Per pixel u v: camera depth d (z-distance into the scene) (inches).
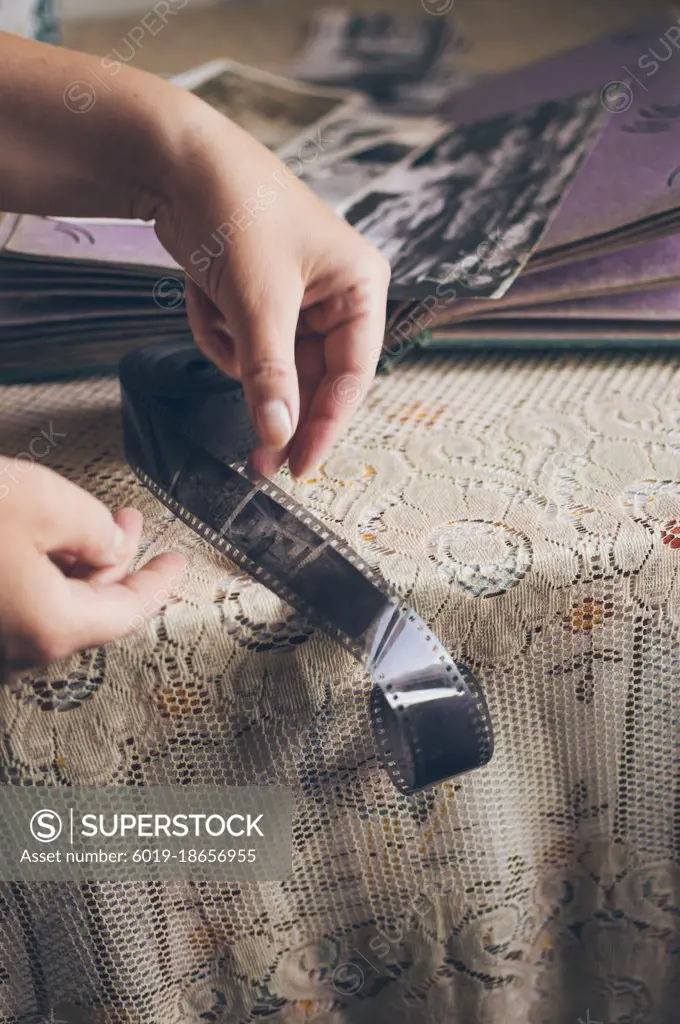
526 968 27.2
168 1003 25.2
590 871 26.8
